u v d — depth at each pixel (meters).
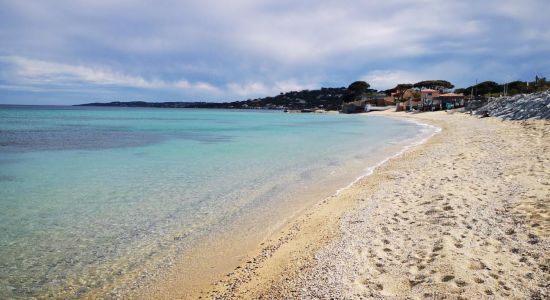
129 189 13.64
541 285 5.16
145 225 9.73
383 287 5.46
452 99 88.69
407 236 7.38
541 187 9.85
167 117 99.62
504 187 10.29
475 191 10.16
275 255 7.43
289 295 5.56
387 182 12.78
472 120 44.62
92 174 16.62
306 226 8.96
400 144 26.38
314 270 6.26
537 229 7.04
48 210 11.05
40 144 29.72
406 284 5.50
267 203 11.61
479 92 99.06
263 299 5.67
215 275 6.98
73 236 8.97
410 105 95.62
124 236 8.97
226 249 8.16
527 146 17.52
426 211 8.84
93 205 11.56
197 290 6.45
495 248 6.45
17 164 19.59
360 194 11.48
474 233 7.16
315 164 18.58
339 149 24.75
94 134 40.38
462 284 5.29
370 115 101.25
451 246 6.60
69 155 23.09
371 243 7.19
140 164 19.36
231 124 63.12
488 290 5.10
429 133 34.50
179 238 8.82
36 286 6.64
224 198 12.30
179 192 13.15
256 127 53.94
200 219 10.17
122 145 28.98
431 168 14.55
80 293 6.40
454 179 11.94
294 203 11.48
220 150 25.27
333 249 7.07
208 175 16.17
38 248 8.26
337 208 10.15
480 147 19.23
